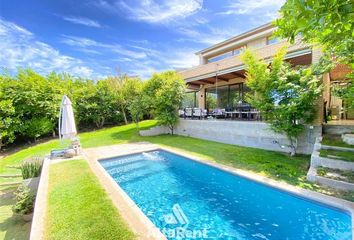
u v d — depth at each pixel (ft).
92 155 34.45
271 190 19.54
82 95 69.15
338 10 6.61
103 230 11.95
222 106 59.88
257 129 35.47
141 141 48.21
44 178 21.22
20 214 19.17
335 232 14.10
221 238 13.99
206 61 72.43
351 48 13.37
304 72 26.61
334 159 20.98
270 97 28.68
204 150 35.40
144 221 12.98
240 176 22.65
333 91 28.66
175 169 28.60
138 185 23.31
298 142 30.53
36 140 58.65
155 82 61.41
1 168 36.37
